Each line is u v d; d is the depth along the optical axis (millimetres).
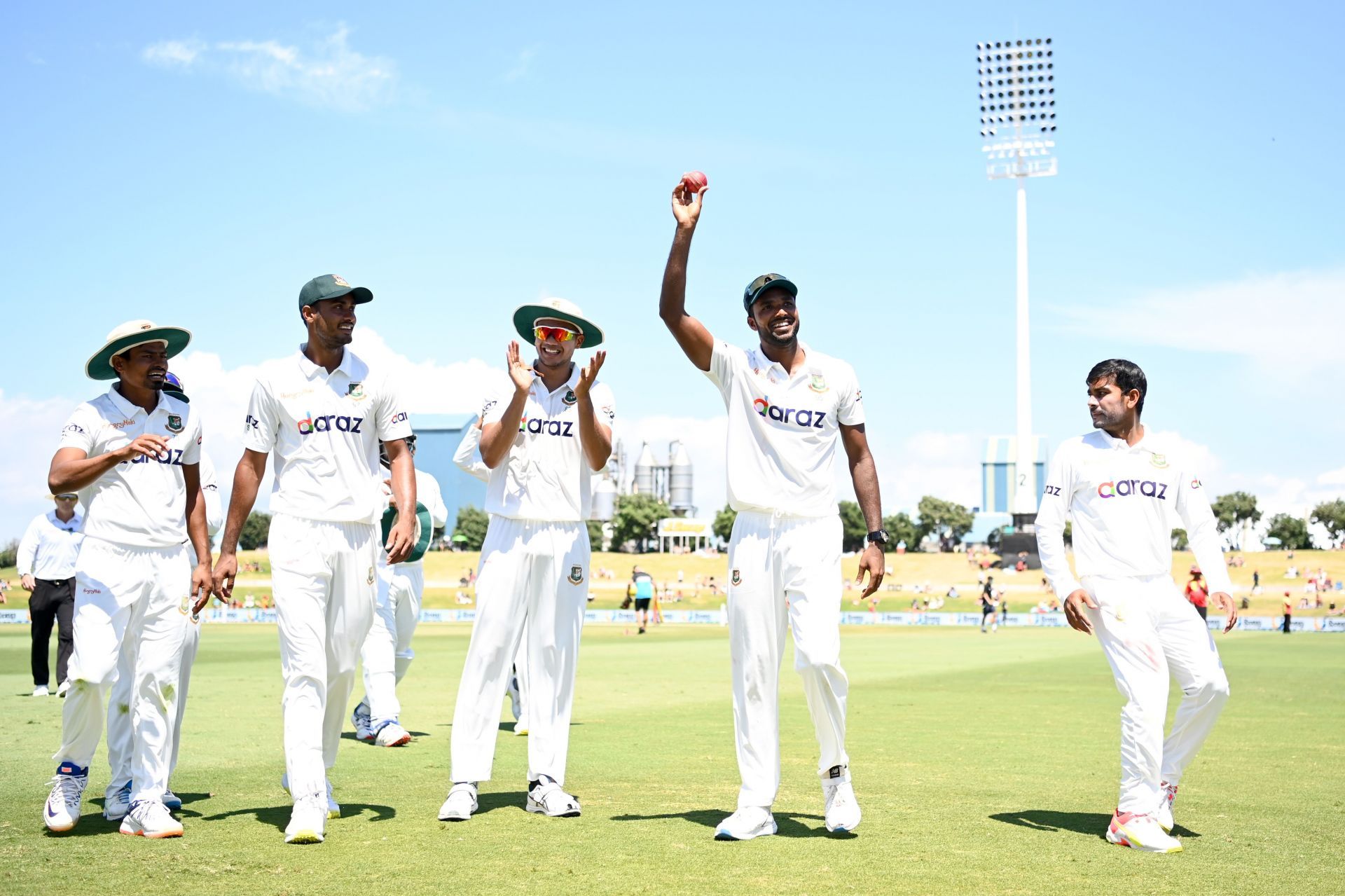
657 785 6887
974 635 38531
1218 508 121375
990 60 70875
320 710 5672
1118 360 5957
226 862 4727
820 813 6062
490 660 6145
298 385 5828
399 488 6059
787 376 5703
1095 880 4520
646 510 125938
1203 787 7000
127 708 6000
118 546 5715
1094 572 5859
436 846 5066
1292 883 4500
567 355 6461
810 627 5512
